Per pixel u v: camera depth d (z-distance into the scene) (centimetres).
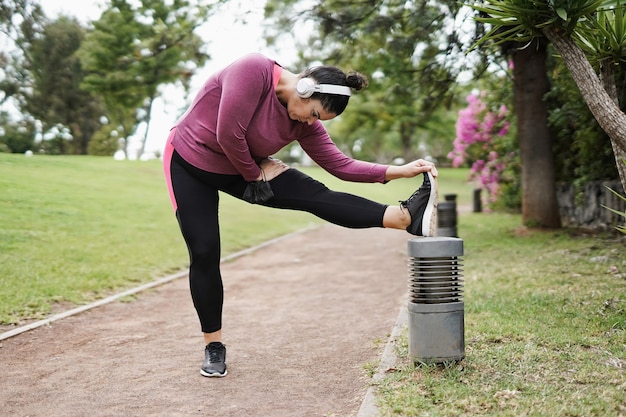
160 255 896
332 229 1562
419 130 4759
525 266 730
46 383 377
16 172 1493
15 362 423
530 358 368
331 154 384
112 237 970
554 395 308
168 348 459
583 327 433
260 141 354
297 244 1219
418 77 1131
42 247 821
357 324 522
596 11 411
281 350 447
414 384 335
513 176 1711
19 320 532
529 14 391
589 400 297
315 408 326
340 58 1207
